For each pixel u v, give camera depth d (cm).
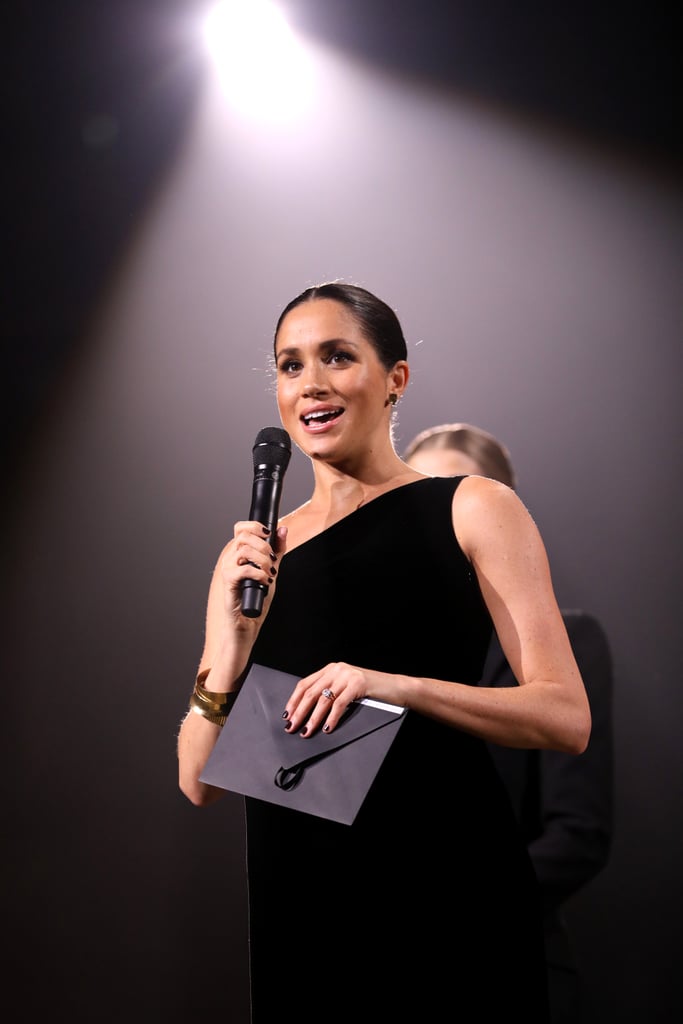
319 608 634
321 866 601
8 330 1614
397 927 581
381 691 561
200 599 1534
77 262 1627
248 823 639
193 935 1429
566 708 586
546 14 1619
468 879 588
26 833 1484
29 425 1594
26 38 1650
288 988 601
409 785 599
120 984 1423
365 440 664
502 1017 575
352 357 664
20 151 1644
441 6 1630
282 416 679
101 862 1465
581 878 857
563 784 884
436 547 624
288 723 570
